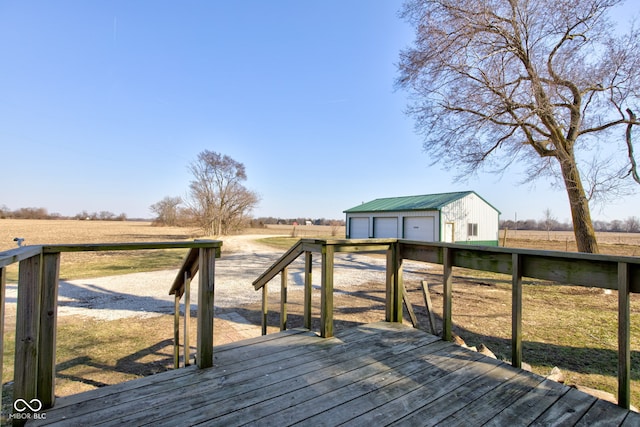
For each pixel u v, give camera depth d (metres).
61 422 1.63
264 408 1.82
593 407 1.85
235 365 2.38
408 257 3.38
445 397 1.96
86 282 8.11
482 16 8.34
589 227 8.20
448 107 9.94
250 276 9.31
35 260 1.67
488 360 2.51
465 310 5.59
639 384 2.92
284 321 3.33
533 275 2.33
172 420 1.68
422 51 9.62
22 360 1.62
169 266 11.19
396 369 2.34
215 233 30.16
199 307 2.32
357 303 6.00
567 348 3.82
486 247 2.56
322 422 1.69
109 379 2.92
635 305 6.09
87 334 4.23
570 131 8.52
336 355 2.60
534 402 1.91
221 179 30.75
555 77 8.30
